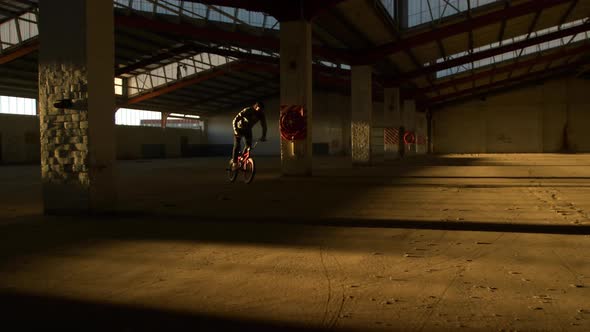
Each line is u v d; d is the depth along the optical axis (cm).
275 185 1198
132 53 3047
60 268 393
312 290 328
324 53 2053
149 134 4253
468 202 825
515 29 2417
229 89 4253
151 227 595
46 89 714
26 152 3119
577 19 2516
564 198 870
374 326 261
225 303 302
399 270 381
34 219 669
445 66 2686
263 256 434
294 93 1460
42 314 285
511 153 4316
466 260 412
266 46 2077
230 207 777
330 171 1773
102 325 266
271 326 262
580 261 404
